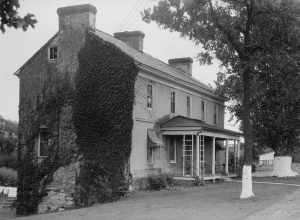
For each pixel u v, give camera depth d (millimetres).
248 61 20312
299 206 16781
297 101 34750
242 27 21062
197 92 36031
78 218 15617
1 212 26188
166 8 20312
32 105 26391
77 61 25141
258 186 26734
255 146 45344
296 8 19000
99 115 24141
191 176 28703
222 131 33094
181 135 30859
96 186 23734
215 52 21766
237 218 14086
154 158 28172
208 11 20312
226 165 35625
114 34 34062
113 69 24156
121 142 23578
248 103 20750
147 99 27422
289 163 38406
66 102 25203
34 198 25484
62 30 25797
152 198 21469
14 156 45156
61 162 24906
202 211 15922
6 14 6117
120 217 15180
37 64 26500
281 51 20594
